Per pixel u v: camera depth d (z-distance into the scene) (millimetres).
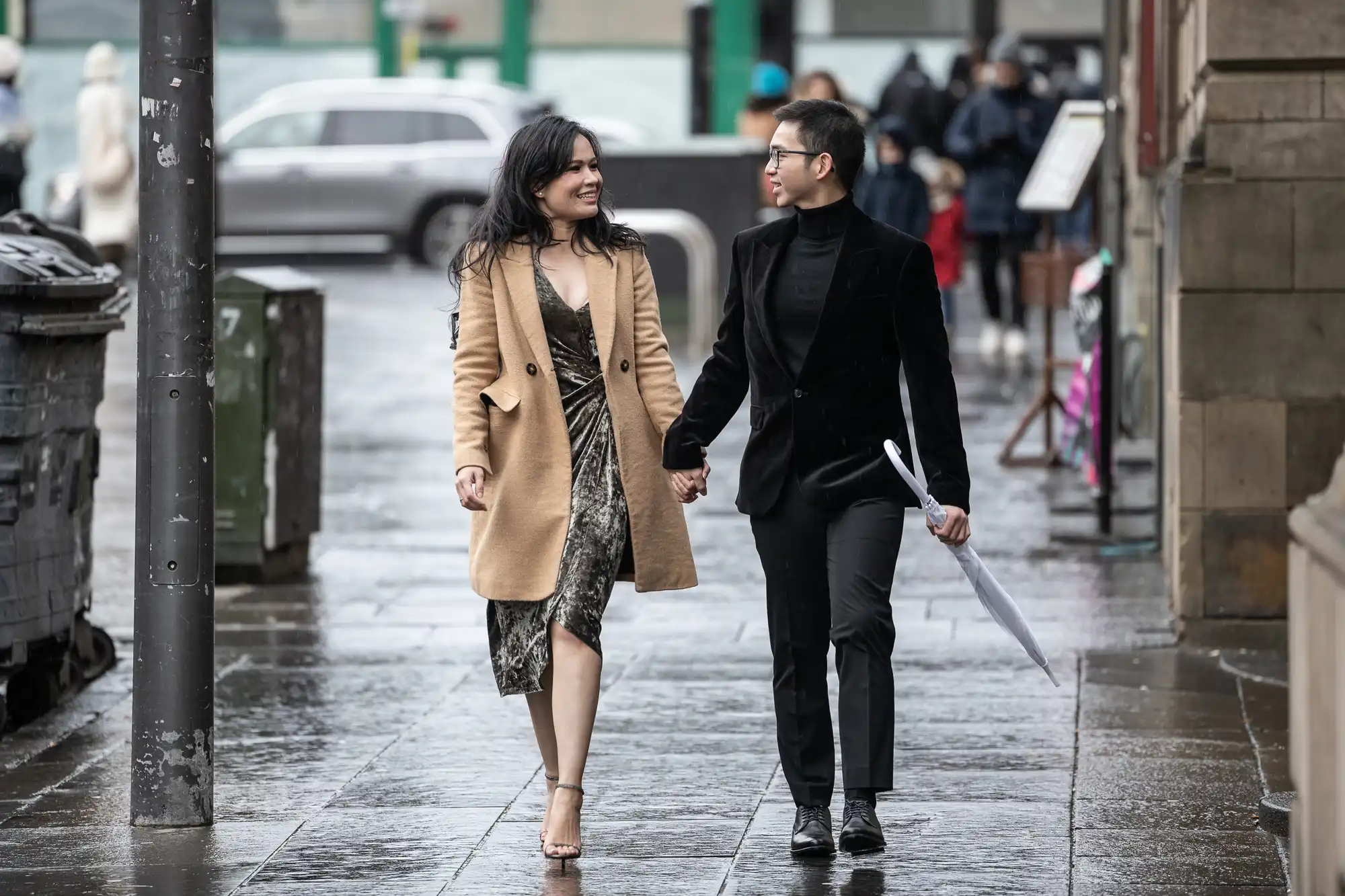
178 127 10516
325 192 49562
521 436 10125
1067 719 12891
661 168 37344
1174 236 15219
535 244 10227
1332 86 14500
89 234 37938
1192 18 15867
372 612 16766
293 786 11625
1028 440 25719
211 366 10711
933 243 36625
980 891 9570
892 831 10562
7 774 12039
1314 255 14625
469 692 13961
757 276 10070
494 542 10086
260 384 17859
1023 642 9977
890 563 9984
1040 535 19703
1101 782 11438
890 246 9914
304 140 49938
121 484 22750
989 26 55781
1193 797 11141
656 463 10227
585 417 10195
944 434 10008
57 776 12000
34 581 13031
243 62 56625
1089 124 24297
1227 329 14766
